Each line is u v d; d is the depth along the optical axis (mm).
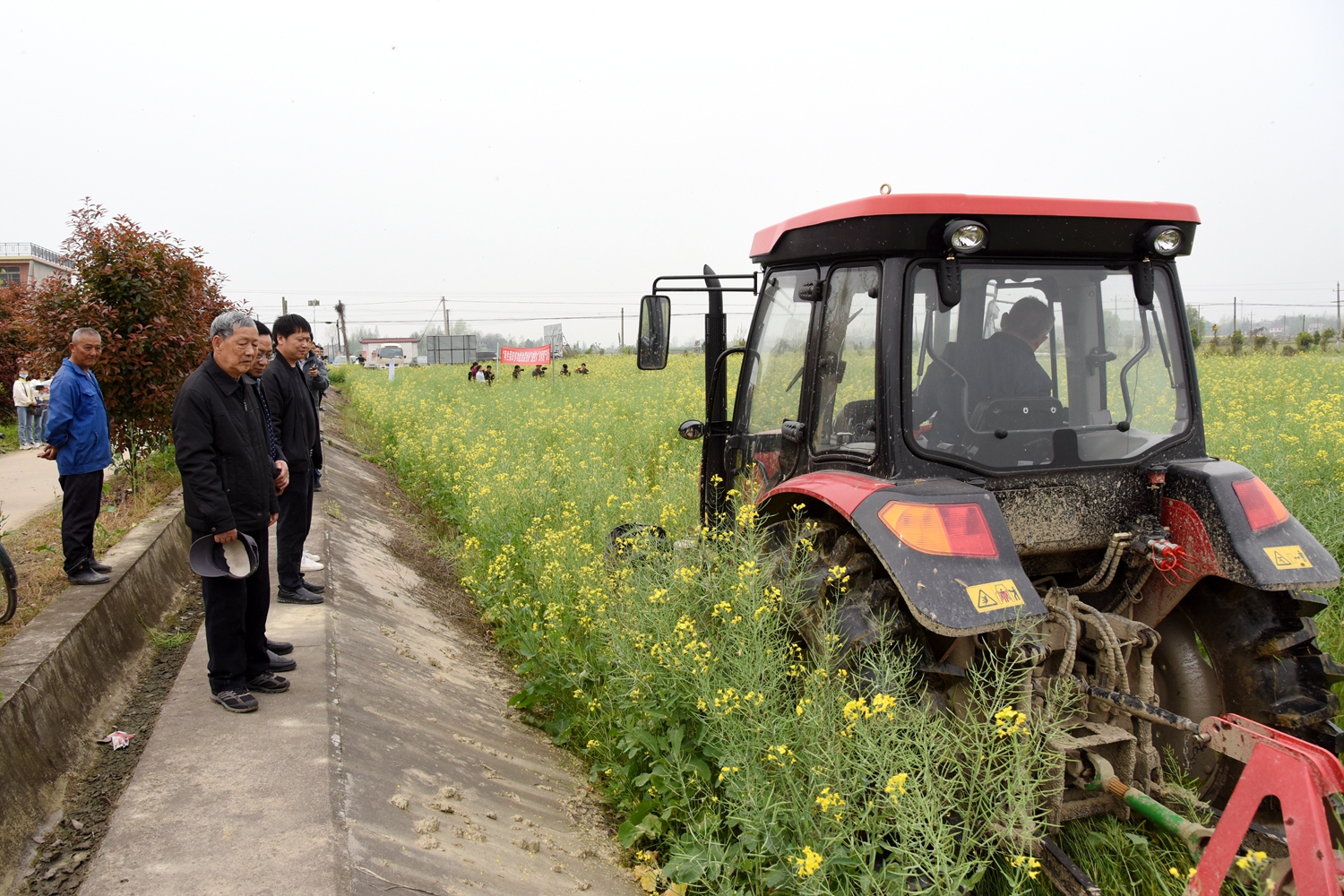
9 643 3953
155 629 5262
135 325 8312
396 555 7762
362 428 19594
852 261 3533
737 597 3477
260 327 3943
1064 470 3305
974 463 3234
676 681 3547
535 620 5164
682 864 2990
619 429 13297
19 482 9992
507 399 20203
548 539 6012
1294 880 2260
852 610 3092
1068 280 3471
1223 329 49188
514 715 4742
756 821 2848
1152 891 2873
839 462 3539
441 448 12008
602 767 4059
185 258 8820
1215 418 10344
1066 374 3447
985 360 3350
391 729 3803
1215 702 3328
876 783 2648
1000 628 2740
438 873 2824
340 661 4348
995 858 2898
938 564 2834
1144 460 3428
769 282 4352
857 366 3490
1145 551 3219
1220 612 3299
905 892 2510
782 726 3037
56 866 2895
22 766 3184
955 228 3094
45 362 8156
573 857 3342
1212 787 3279
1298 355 28156
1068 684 2857
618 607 4309
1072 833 3090
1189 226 3480
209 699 3848
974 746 2756
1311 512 5676
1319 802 2234
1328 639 4785
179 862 2631
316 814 2867
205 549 3645
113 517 6961
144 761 3268
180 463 3639
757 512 3979
